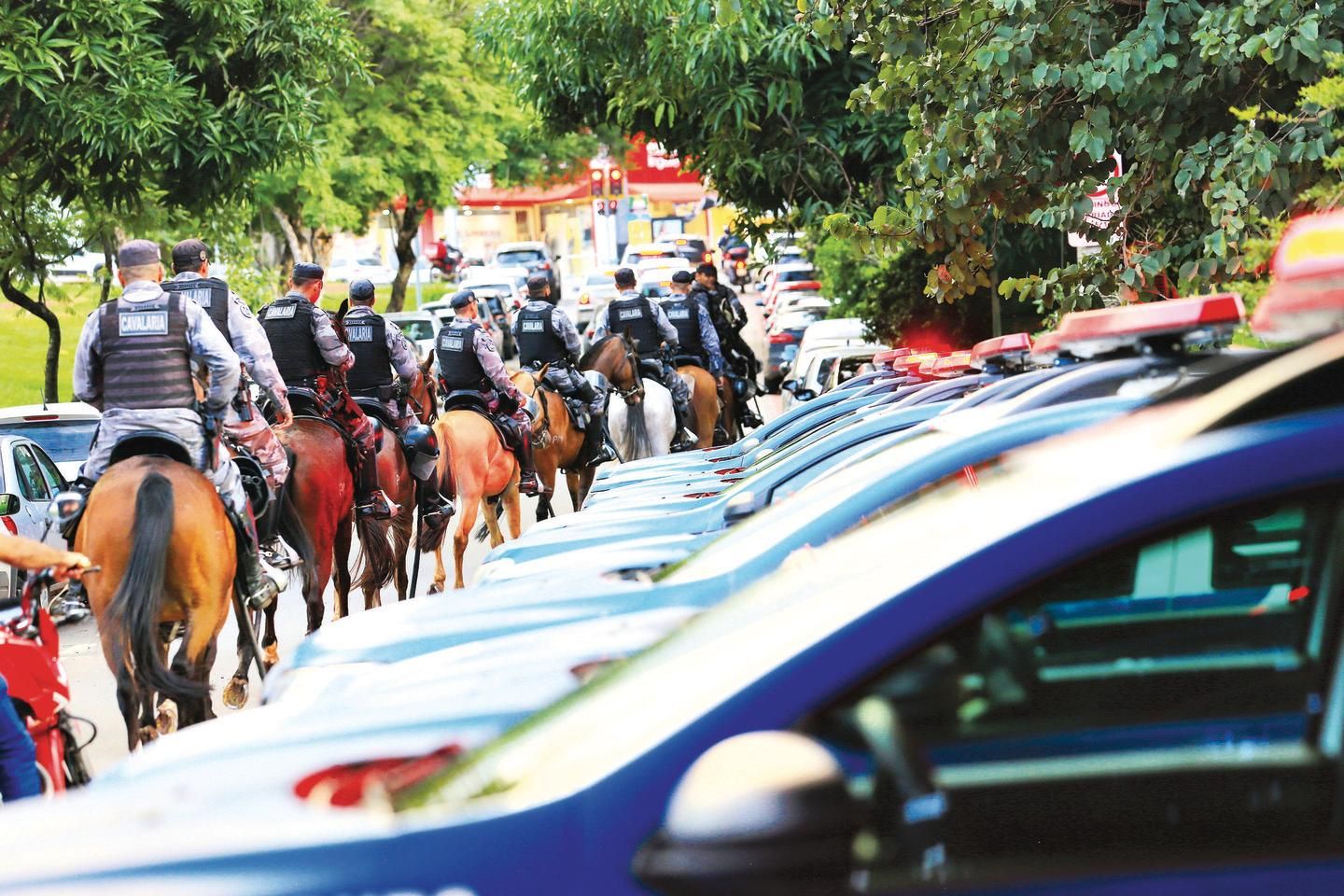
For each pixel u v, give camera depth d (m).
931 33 16.78
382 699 6.64
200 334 12.70
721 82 30.75
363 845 3.81
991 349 13.04
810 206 32.44
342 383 17.47
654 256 88.00
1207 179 15.02
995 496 4.29
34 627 9.73
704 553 8.64
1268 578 3.80
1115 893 3.63
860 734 3.77
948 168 16.23
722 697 3.82
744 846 3.62
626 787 3.75
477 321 22.72
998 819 3.71
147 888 3.79
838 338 39.91
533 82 34.56
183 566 11.89
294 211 61.12
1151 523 3.78
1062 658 3.81
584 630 7.50
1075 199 15.71
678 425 28.31
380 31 59.53
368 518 17.88
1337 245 3.87
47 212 37.34
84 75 28.58
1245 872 3.62
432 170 61.84
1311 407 3.95
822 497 8.38
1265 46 13.38
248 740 5.88
